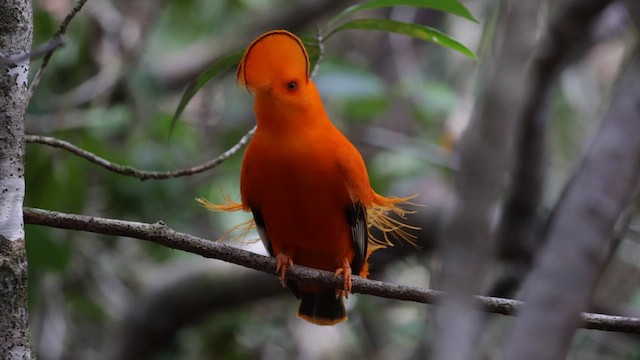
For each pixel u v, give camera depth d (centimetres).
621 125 382
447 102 1440
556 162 1497
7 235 515
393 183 1366
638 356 1148
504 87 272
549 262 331
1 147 520
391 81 1744
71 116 1218
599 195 360
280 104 674
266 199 725
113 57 1320
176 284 1320
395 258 1281
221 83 1589
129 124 1266
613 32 1342
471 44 1541
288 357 1343
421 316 1396
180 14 1641
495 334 1085
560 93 1538
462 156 296
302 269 722
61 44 455
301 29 1669
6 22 521
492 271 1175
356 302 1345
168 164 1232
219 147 1398
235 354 1335
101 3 1348
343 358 1341
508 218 1151
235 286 1309
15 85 524
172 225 1287
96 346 1429
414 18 1650
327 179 702
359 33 1766
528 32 276
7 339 505
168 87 1594
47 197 1089
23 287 517
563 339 304
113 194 1212
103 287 1350
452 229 271
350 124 1553
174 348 1358
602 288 1316
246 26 1658
